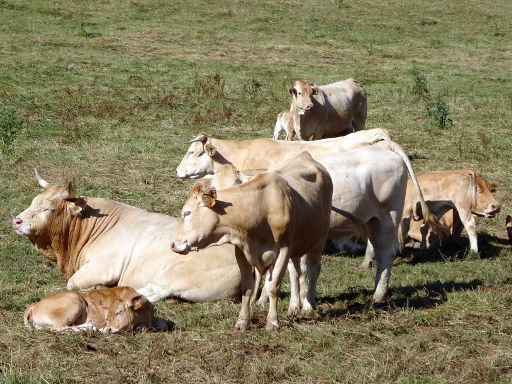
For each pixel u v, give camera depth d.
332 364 8.48
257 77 28.50
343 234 11.34
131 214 11.60
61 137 20.48
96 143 20.14
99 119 22.36
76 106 23.31
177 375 8.16
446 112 23.86
